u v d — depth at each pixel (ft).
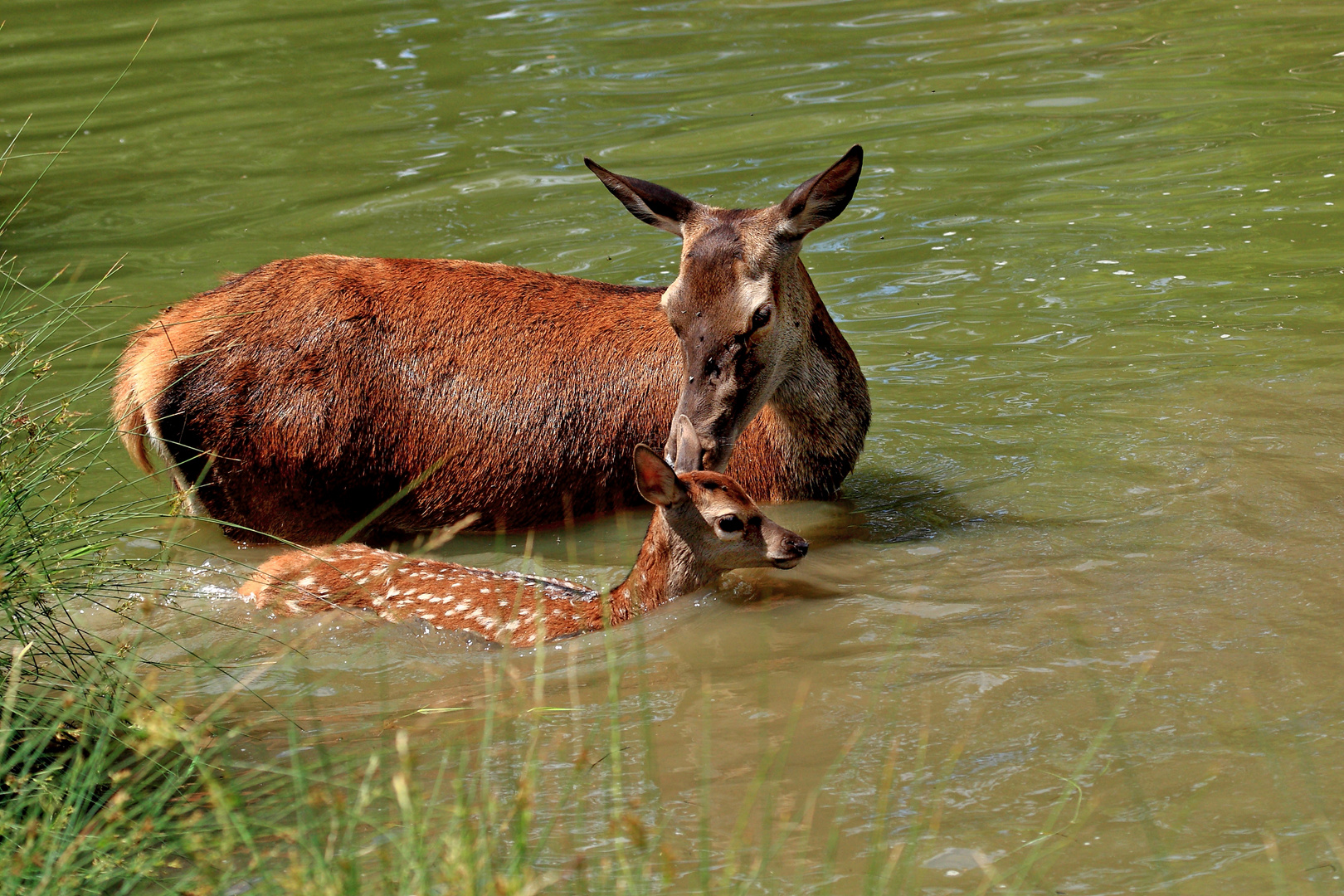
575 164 78.84
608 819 28.45
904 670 35.78
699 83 91.81
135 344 47.78
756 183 73.87
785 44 100.12
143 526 48.24
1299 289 61.31
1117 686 33.81
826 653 37.42
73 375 56.59
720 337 42.80
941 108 85.35
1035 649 36.22
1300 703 32.32
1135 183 73.87
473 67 97.50
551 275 51.72
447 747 33.06
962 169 76.95
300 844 26.11
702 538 42.34
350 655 39.96
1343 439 48.14
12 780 28.78
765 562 42.29
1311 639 35.42
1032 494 46.55
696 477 42.37
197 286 64.44
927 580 41.47
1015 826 28.27
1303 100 82.94
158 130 87.66
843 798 29.81
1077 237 68.39
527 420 48.65
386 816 29.78
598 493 49.52
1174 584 39.32
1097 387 54.24
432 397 48.57
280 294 48.37
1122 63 91.91
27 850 25.27
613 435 49.08
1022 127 82.07
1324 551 40.47
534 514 49.49
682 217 45.70
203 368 46.78
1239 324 58.54
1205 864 26.53
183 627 41.32
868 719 33.27
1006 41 98.02
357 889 24.82
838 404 47.96
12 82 98.17
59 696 33.53
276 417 46.93
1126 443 49.44
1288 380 53.26
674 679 36.73
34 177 80.89
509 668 38.78
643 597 42.75
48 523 34.71
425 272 50.37
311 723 35.22
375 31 107.45
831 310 62.80
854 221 71.97
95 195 77.87
